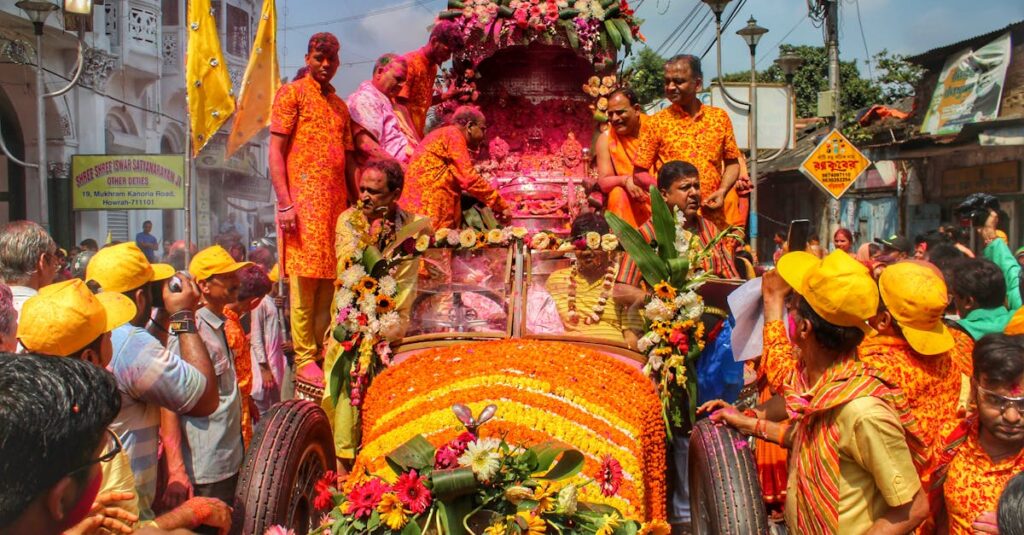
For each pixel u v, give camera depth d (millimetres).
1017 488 2965
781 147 18344
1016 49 18453
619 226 5141
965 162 20203
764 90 18281
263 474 4500
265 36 10711
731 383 5730
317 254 7043
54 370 2420
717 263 6328
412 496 3645
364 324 5109
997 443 4031
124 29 24969
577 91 9008
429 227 5453
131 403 4590
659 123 7320
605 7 8148
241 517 4426
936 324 4371
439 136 6840
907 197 22688
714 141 7246
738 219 7465
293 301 7184
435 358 4891
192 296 5121
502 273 5395
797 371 4566
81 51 16094
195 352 4969
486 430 4082
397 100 7930
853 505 3844
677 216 5277
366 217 5664
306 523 4914
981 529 4004
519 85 8984
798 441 4125
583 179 8164
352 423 5211
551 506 3643
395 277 5340
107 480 3656
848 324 3877
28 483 2285
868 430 3705
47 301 3734
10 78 21469
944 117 20000
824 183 14320
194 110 12086
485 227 7145
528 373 4566
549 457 3816
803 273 4281
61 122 22125
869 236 24359
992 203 9711
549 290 5336
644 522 4020
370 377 5109
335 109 7211
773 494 5758
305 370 7098
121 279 4773
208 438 5660
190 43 12023
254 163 30938
